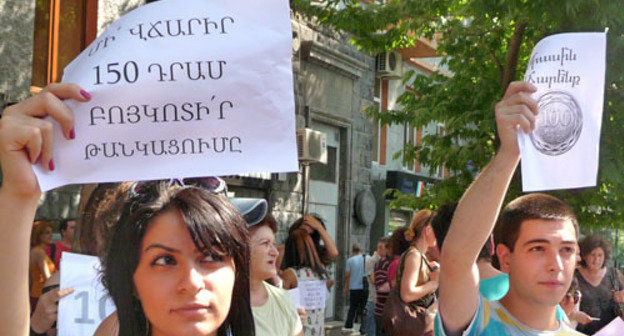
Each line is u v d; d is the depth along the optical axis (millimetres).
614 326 3492
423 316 4996
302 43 12547
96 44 1869
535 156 2602
